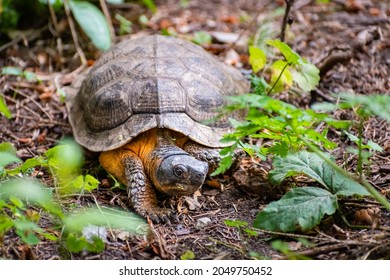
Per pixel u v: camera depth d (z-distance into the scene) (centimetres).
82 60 621
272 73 514
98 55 650
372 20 718
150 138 413
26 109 542
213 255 330
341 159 429
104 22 634
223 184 418
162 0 834
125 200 400
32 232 333
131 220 365
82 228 322
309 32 684
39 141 488
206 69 455
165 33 650
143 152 415
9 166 437
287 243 336
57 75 606
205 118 421
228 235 353
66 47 669
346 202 367
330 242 325
